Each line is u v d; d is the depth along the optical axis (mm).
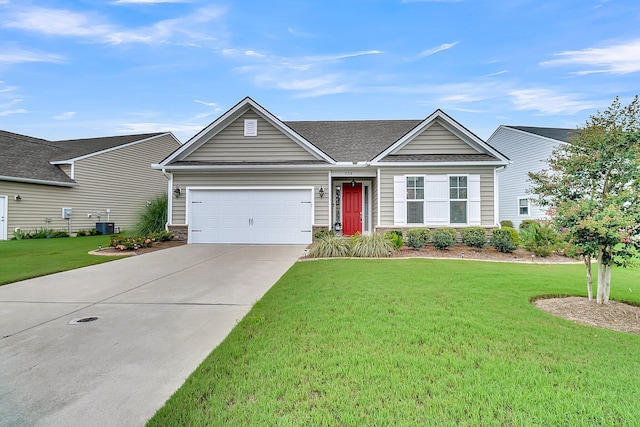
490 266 8133
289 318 4367
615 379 2801
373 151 14359
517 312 4512
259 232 13211
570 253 5148
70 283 6766
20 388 2906
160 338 3977
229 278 7133
